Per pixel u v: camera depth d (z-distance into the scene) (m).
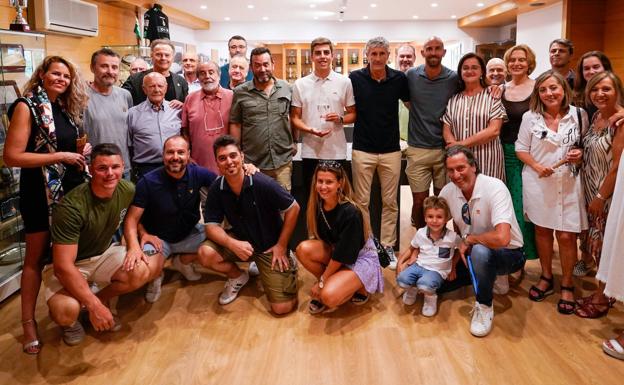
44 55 3.53
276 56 11.79
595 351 2.38
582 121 2.76
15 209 3.20
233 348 2.47
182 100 3.96
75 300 2.43
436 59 3.21
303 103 3.36
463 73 3.16
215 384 2.18
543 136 2.77
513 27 9.72
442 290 2.92
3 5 4.71
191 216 3.08
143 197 2.89
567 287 2.80
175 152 2.82
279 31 10.64
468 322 2.69
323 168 2.66
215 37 10.80
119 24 7.29
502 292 3.01
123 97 3.30
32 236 2.53
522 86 3.17
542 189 2.81
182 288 3.19
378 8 8.85
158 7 7.20
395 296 3.04
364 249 2.84
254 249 2.90
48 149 2.50
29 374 2.28
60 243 2.34
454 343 2.48
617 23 6.62
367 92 3.30
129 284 2.66
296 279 2.90
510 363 2.30
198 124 3.39
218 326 2.69
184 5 8.40
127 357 2.40
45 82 2.52
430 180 3.48
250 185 2.76
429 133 3.35
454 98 3.24
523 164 3.09
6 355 2.44
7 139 2.41
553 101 2.74
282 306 2.79
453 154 2.67
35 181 2.51
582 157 2.77
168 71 3.83
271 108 3.26
